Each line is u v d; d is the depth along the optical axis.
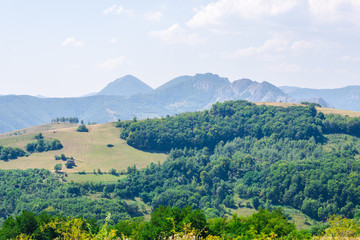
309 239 57.00
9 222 66.00
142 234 60.31
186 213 65.75
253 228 64.25
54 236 56.88
